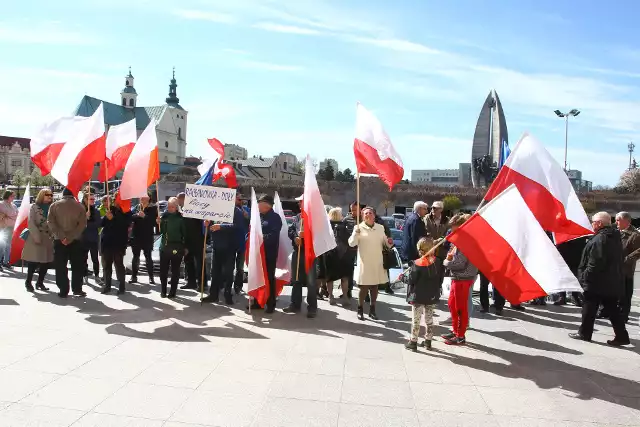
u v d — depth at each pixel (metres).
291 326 7.25
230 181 10.66
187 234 9.47
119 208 9.02
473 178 76.56
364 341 6.60
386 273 7.82
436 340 6.83
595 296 6.96
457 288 6.63
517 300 5.66
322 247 7.62
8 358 5.36
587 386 5.23
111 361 5.41
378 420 4.26
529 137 7.20
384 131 8.41
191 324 7.11
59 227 8.35
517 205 5.80
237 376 5.13
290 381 5.05
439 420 4.30
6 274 10.85
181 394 4.62
